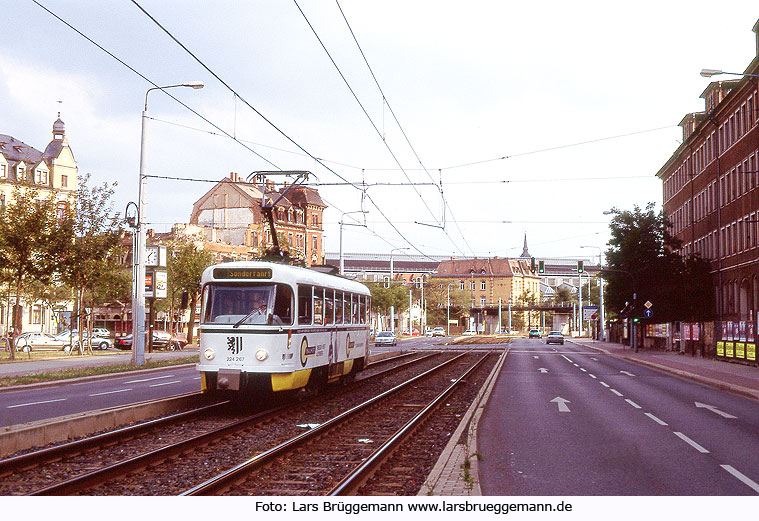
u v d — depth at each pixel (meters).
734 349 39.44
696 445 12.40
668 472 10.04
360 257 191.75
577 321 165.00
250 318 16.97
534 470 10.14
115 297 59.88
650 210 57.78
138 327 32.62
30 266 36.44
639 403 19.58
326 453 11.80
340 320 21.94
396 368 33.84
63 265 37.19
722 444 12.54
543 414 16.86
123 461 9.98
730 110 49.19
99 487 9.14
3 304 58.41
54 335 59.59
